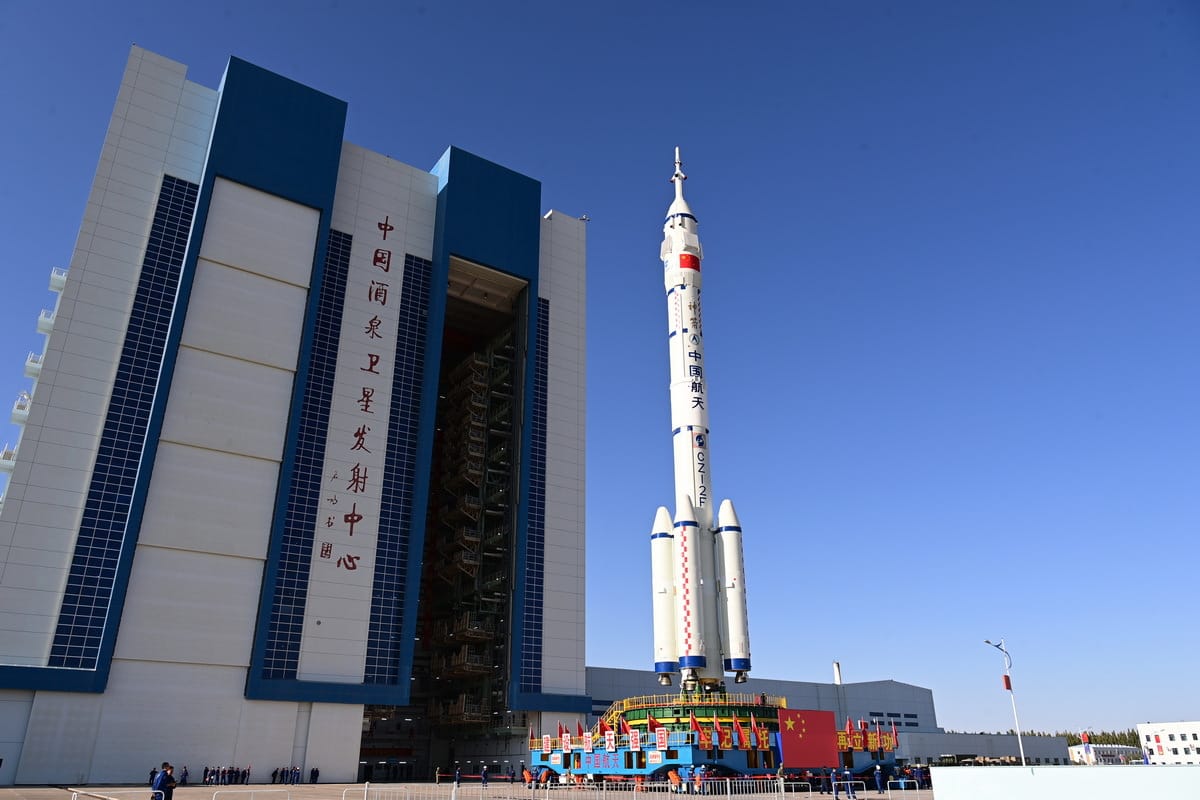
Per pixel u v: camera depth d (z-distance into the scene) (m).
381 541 67.31
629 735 48.91
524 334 82.12
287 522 63.41
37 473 55.03
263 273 66.56
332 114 73.31
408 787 53.78
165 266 63.91
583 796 42.53
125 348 60.47
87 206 62.25
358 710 62.03
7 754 49.66
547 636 73.62
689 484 57.62
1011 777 21.44
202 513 59.28
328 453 67.06
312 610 62.31
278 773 57.03
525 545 75.12
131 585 55.56
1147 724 111.19
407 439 71.69
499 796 43.41
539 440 79.75
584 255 90.38
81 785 50.56
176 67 69.31
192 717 55.44
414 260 77.62
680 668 53.00
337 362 70.12
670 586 54.78
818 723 50.47
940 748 98.44
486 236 80.19
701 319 63.28
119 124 65.44
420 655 85.19
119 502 57.06
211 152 66.38
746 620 54.53
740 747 46.97
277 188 68.69
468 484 84.75
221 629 58.00
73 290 59.88
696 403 59.84
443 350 94.81
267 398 64.31
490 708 74.00
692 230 66.00
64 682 51.62
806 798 40.81
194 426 60.53
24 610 52.25
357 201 75.88
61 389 57.44
